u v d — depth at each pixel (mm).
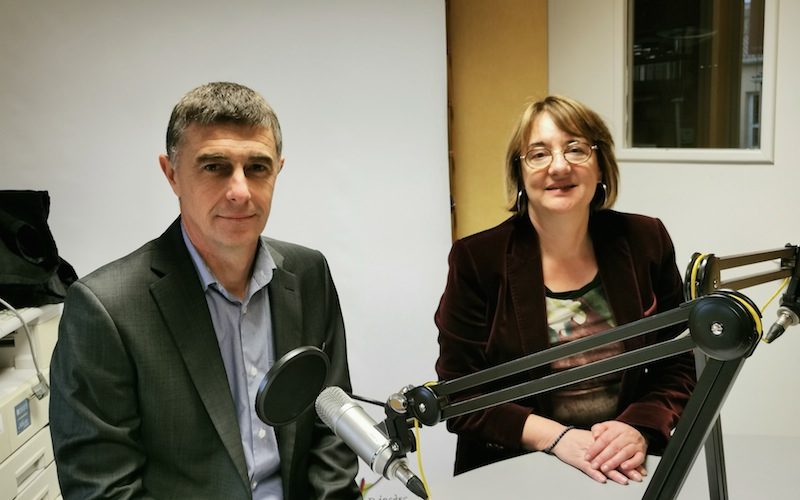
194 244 1452
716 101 2621
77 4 2613
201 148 1354
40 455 1977
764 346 2582
